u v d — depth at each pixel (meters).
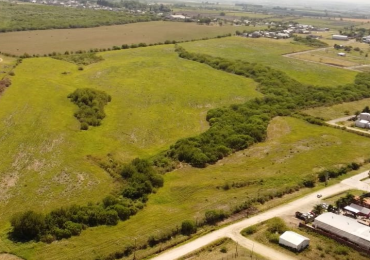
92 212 63.84
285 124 110.56
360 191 75.69
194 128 105.06
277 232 61.72
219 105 123.12
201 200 71.19
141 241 58.81
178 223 63.62
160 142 96.31
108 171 79.88
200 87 138.62
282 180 78.50
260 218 65.81
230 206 68.69
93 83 136.00
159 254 56.97
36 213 61.00
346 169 84.25
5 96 115.06
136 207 68.06
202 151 89.25
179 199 72.06
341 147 96.31
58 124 99.75
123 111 113.19
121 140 95.25
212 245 58.62
